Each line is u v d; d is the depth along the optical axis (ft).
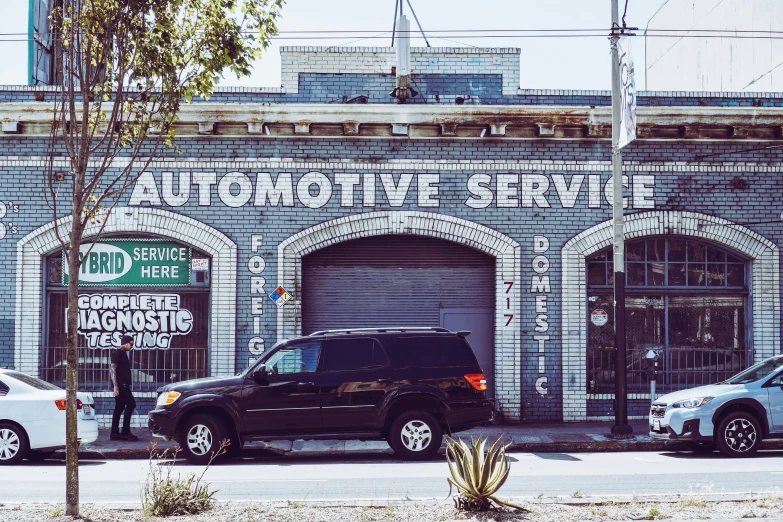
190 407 45.34
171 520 26.73
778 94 62.49
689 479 37.55
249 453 49.98
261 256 60.70
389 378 46.06
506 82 62.03
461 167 61.52
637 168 61.87
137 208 60.29
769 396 45.96
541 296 61.31
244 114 59.67
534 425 59.72
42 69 69.41
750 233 61.93
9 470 43.68
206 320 61.21
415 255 62.44
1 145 60.08
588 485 36.06
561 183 61.62
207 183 60.70
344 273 62.18
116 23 29.22
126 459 49.67
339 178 61.16
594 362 61.98
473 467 28.30
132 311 61.00
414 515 27.45
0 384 46.98
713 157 62.03
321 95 61.62
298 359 46.37
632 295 62.54
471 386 46.52
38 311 59.98
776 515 27.04
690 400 46.37
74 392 28.27
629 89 51.08
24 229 60.13
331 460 47.14
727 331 62.80
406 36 59.98
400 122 60.29
